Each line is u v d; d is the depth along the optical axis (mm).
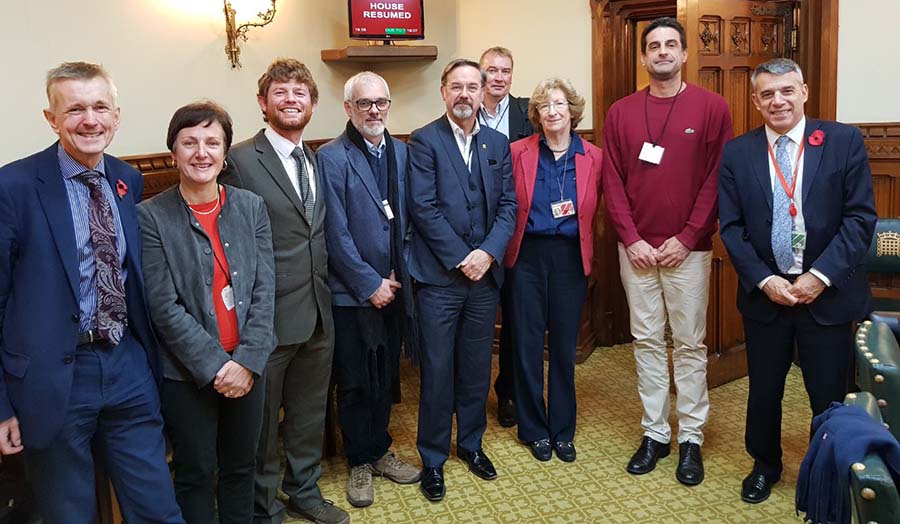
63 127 1813
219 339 2176
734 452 3172
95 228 1897
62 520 1918
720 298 3865
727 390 3902
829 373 2580
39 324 1803
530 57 4555
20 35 2559
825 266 2473
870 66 3693
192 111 2092
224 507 2336
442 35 4641
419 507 2809
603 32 4332
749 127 3963
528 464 3133
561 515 2715
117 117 1924
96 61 2867
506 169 2959
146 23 3100
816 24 3854
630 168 2957
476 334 2979
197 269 2125
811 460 1415
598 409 3693
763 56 3955
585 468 3078
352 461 2934
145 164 2988
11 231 1780
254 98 3740
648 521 2654
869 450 1258
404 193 2861
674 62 2795
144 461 2010
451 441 3314
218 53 3496
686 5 3533
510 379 3494
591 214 3029
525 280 3096
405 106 4668
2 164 2506
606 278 4648
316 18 4145
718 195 2762
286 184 2500
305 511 2721
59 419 1835
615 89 4445
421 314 2898
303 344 2615
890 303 3396
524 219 3037
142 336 2031
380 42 4305
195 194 2160
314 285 2572
